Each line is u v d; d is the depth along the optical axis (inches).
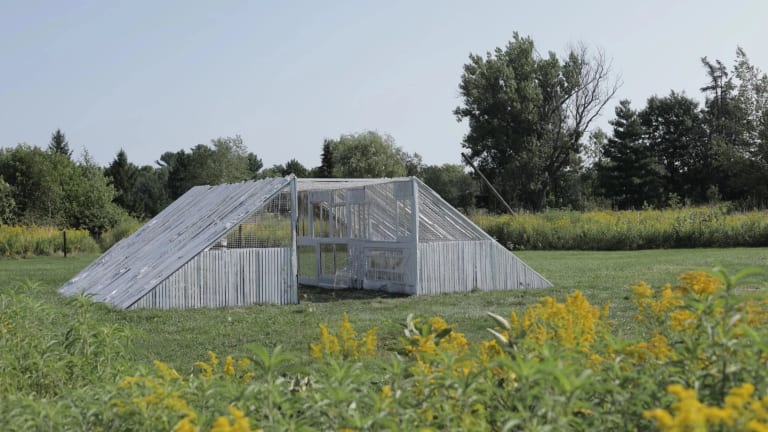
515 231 1220.5
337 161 2935.5
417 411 129.7
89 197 1678.2
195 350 353.7
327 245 703.7
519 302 511.2
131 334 231.3
